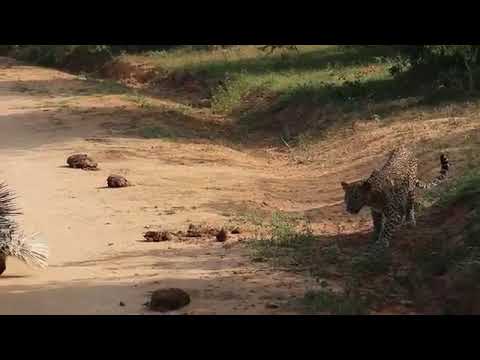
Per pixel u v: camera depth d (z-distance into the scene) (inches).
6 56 2028.8
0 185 592.1
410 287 441.7
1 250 486.3
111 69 1697.8
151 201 701.3
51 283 466.6
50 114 1172.5
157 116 1160.8
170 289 412.8
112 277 475.5
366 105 1040.2
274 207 694.5
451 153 712.4
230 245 547.2
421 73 1096.2
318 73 1300.4
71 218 641.6
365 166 797.2
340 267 487.5
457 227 512.1
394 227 510.0
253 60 1510.8
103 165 861.8
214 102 1278.3
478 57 1057.5
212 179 804.6
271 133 1112.2
